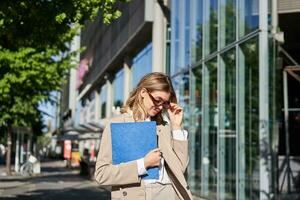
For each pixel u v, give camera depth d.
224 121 16.09
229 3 16.00
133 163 3.04
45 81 23.98
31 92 24.70
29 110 28.89
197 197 18.06
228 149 15.65
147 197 3.10
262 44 13.49
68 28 10.52
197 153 18.67
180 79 21.22
